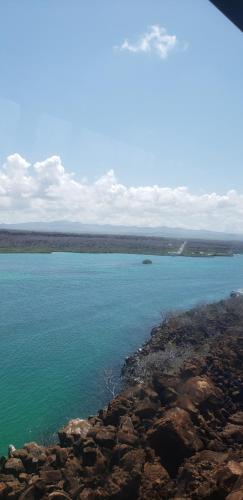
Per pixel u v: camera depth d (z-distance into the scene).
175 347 26.61
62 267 84.00
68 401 22.34
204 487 11.17
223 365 20.78
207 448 14.35
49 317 41.28
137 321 40.78
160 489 12.17
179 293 57.81
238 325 30.56
